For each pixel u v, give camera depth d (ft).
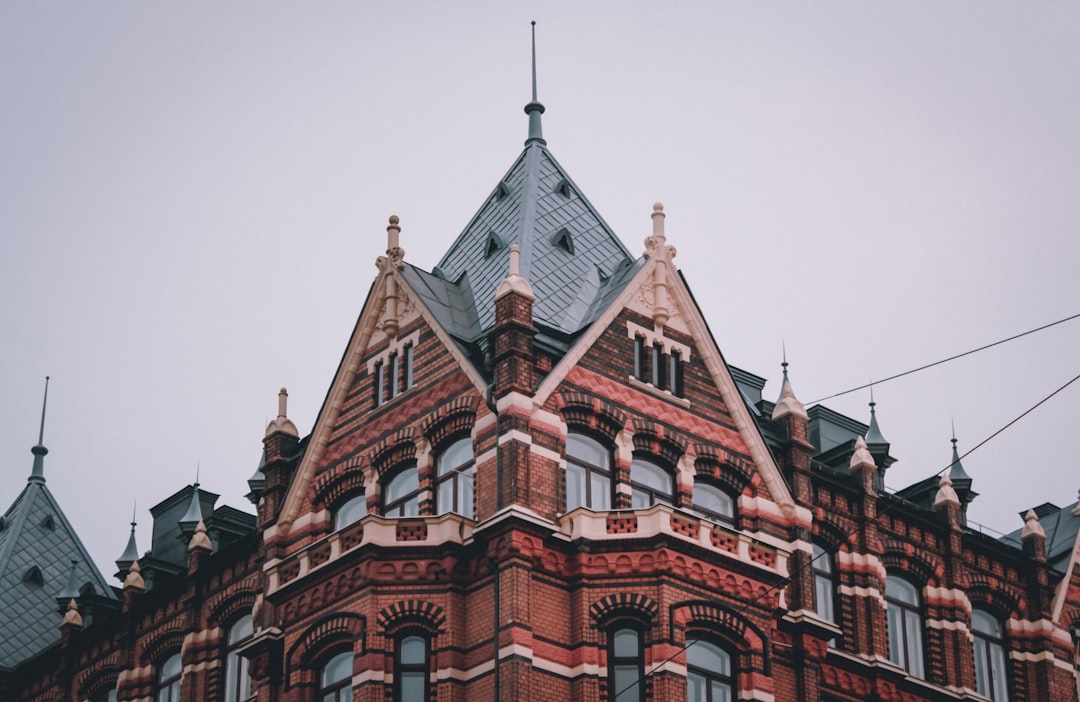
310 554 171.63
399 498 177.17
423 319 181.88
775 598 171.22
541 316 179.83
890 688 183.93
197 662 194.49
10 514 245.04
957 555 195.31
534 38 209.56
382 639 164.25
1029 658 197.16
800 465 186.29
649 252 184.85
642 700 160.97
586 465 172.55
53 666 216.54
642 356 179.73
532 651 160.56
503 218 193.88
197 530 200.85
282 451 191.21
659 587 163.94
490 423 170.91
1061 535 208.95
